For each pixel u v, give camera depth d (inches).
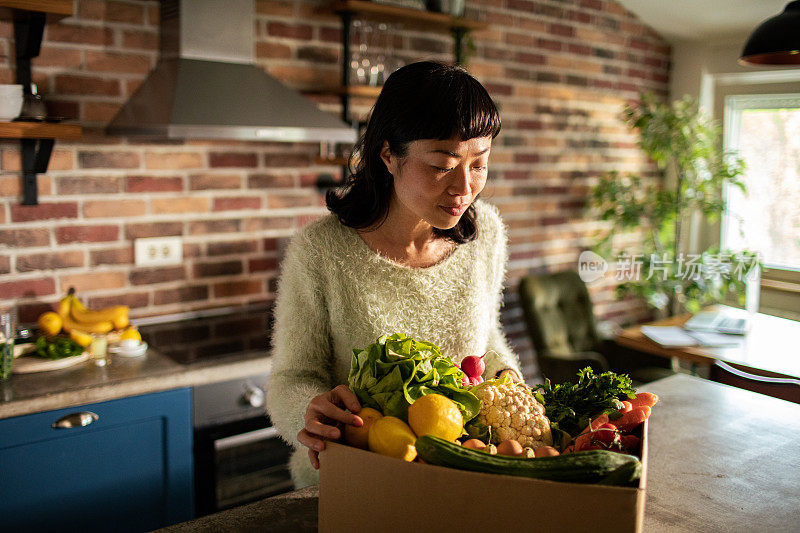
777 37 98.1
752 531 40.4
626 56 161.2
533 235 150.1
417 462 31.8
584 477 29.3
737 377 99.4
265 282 113.6
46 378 78.7
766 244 160.4
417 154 39.8
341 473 32.8
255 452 89.2
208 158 105.5
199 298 107.1
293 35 110.9
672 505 43.2
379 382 36.0
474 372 41.8
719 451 51.5
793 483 46.6
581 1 149.9
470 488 29.5
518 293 131.6
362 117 120.5
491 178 140.2
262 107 92.8
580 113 154.5
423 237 49.9
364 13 112.9
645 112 150.6
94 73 94.5
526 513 29.0
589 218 161.0
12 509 72.4
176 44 95.7
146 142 99.7
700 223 171.0
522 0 139.6
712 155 161.5
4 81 88.3
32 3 80.1
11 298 91.5
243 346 92.2
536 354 128.3
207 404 84.4
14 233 90.8
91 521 77.4
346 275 48.1
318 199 118.0
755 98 160.1
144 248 101.0
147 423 80.0
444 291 50.5
